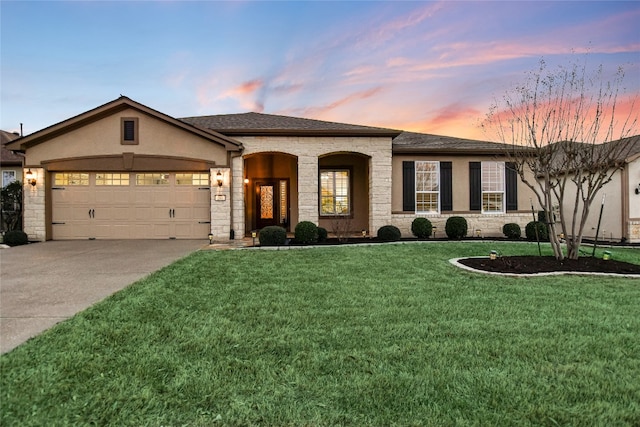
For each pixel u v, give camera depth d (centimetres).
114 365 260
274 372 251
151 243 1034
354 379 241
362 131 1184
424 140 1434
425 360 271
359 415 202
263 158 1464
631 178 1144
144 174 1143
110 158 1115
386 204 1218
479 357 277
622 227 1155
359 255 797
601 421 197
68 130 1114
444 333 327
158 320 360
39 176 1112
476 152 1292
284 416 200
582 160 721
